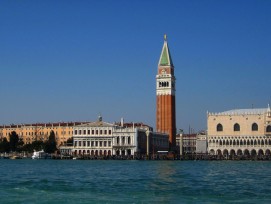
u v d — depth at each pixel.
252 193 68.19
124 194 66.75
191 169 136.75
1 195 65.00
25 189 72.94
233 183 84.81
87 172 122.44
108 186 78.88
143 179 95.00
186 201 59.72
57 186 78.94
